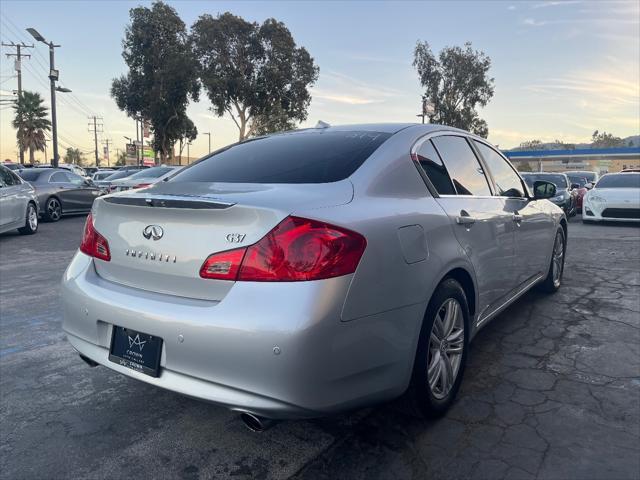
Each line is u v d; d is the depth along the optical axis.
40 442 2.64
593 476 2.29
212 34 34.41
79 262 2.75
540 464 2.38
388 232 2.32
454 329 2.91
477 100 42.47
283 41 35.19
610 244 8.92
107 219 2.62
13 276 6.55
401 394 2.46
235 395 2.05
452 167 3.25
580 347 3.84
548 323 4.40
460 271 2.95
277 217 2.07
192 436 2.70
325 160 2.72
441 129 3.35
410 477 2.32
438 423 2.77
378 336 2.23
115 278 2.57
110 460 2.49
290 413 2.01
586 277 6.16
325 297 2.01
